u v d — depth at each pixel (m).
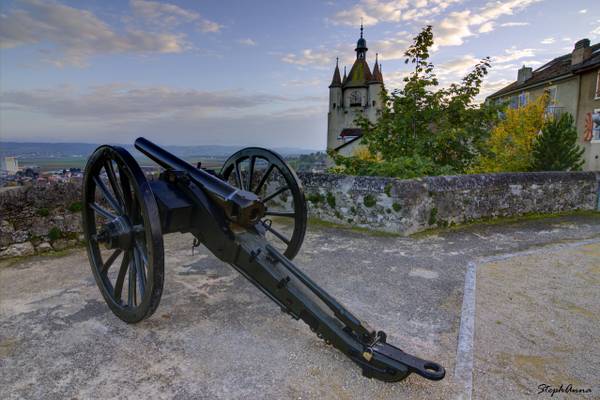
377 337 2.10
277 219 6.44
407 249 4.64
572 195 7.24
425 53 7.59
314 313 2.19
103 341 2.44
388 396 1.93
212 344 2.40
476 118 7.80
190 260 4.10
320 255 4.35
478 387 2.03
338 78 50.72
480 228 5.83
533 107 16.61
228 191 2.51
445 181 5.88
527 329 2.68
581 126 19.72
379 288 3.40
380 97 8.19
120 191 2.73
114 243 2.54
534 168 12.88
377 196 5.55
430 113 7.63
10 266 3.92
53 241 4.46
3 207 4.10
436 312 2.93
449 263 4.13
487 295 3.27
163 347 2.37
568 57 24.69
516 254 4.46
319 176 6.31
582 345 2.47
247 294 3.19
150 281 2.32
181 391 1.95
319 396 1.93
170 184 2.80
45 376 2.07
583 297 3.24
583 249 4.71
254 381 2.04
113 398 1.90
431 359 2.29
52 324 2.66
